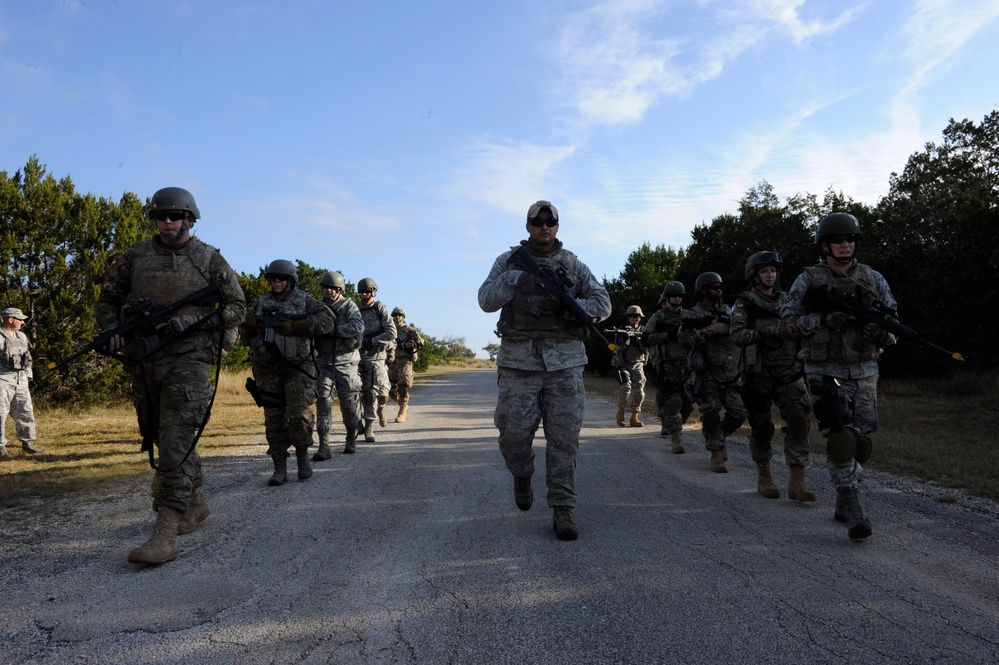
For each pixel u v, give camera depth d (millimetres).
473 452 8180
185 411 4078
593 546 4098
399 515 4973
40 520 4848
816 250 22531
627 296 35781
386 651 2701
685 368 7965
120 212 15078
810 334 4555
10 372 8164
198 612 3117
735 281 23500
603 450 8172
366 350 9250
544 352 4395
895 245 20953
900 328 4344
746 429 10211
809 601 3184
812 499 5312
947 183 26266
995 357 16266
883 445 8070
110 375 14539
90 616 3074
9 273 13500
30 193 13844
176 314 4184
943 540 4215
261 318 6156
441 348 90938
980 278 16438
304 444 6281
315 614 3084
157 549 3797
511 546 4117
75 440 9469
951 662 2582
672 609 3096
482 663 2596
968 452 7648
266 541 4297
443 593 3330
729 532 4402
